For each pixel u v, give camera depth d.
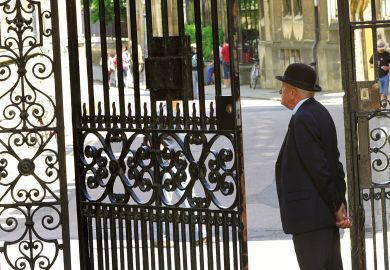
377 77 8.60
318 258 8.32
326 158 8.23
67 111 22.89
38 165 16.34
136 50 8.16
